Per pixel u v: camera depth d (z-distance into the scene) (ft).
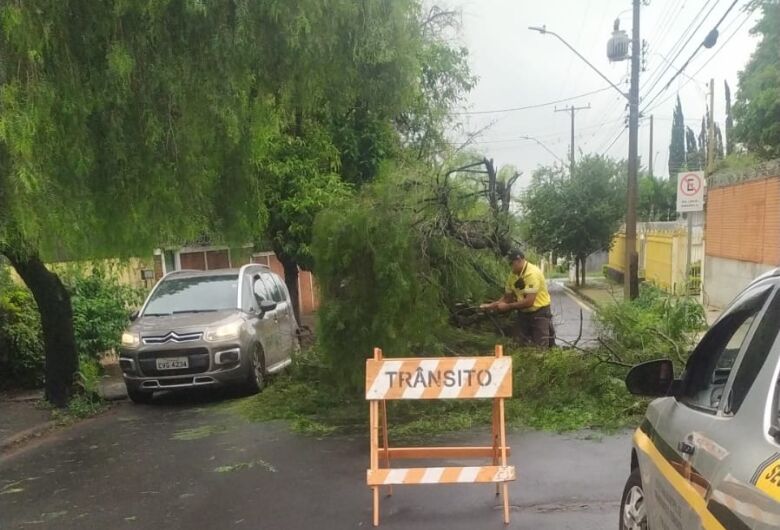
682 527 9.34
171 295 33.53
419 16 27.22
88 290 40.52
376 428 15.49
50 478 20.34
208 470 20.16
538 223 106.11
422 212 25.77
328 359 25.07
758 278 10.30
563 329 48.29
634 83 64.80
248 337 30.94
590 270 164.45
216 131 20.53
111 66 16.85
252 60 19.07
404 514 16.01
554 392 24.76
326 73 20.67
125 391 34.17
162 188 19.98
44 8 16.66
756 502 7.07
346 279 24.57
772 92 65.87
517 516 15.58
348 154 47.93
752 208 54.08
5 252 25.73
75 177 18.17
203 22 18.04
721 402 9.37
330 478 18.80
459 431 22.86
